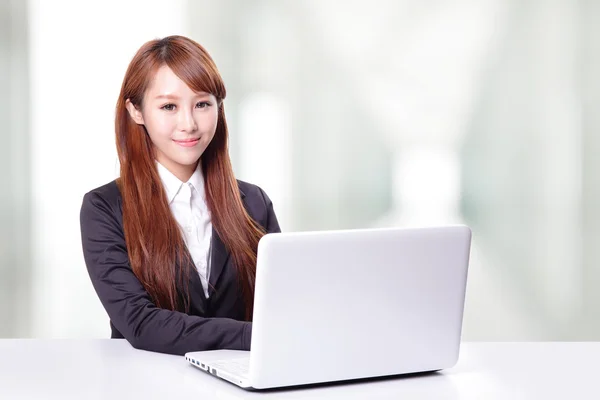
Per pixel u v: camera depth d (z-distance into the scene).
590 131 6.65
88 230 2.05
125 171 2.09
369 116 6.57
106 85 6.26
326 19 6.49
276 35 6.46
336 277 1.39
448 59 6.58
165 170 2.12
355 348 1.43
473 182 6.65
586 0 6.60
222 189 2.20
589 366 1.62
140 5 6.28
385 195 6.62
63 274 6.20
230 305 2.19
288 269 1.34
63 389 1.41
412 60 6.57
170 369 1.59
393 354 1.47
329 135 6.54
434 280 1.49
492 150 6.65
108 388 1.42
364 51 6.54
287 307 1.36
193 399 1.34
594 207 6.68
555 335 6.09
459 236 1.50
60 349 1.79
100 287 1.98
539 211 6.66
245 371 1.45
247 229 2.23
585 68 6.65
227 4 6.39
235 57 6.44
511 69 6.64
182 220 2.15
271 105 6.50
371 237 1.41
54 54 6.21
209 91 1.99
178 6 6.32
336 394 1.38
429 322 1.50
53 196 6.23
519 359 1.69
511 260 6.61
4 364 1.62
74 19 6.22
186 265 2.08
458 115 6.61
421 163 6.63
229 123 6.46
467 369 1.59
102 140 6.27
